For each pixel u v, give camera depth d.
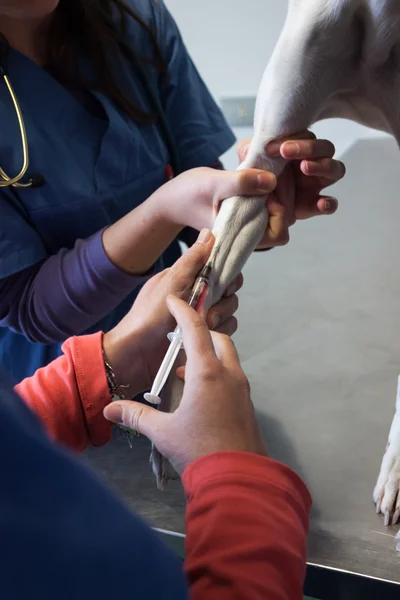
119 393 0.62
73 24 0.82
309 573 0.60
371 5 0.58
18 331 0.83
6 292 0.80
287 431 0.78
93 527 0.25
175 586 0.28
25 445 0.24
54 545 0.23
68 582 0.23
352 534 0.63
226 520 0.37
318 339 0.98
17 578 0.22
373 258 1.22
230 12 1.83
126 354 0.61
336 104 0.70
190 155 0.95
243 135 1.96
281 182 0.69
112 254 0.74
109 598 0.25
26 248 0.76
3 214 0.75
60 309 0.76
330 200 0.71
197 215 0.69
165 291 0.61
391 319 1.02
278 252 1.28
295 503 0.41
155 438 0.45
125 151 0.84
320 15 0.59
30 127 0.78
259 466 0.41
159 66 0.91
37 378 0.60
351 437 0.77
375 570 0.59
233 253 0.63
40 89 0.79
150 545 0.28
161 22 0.94
